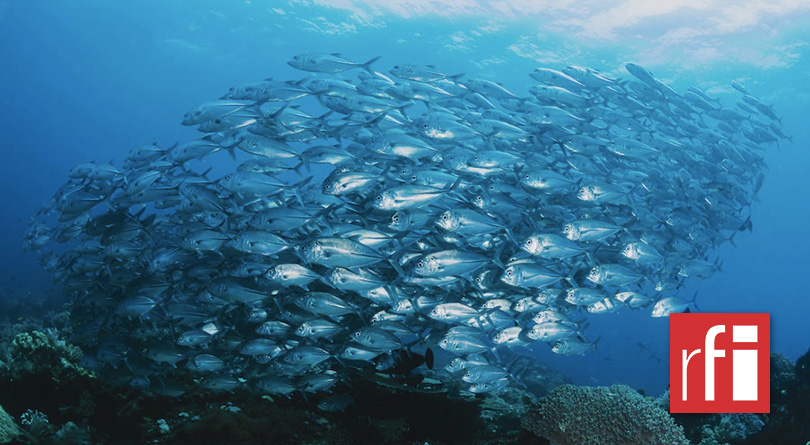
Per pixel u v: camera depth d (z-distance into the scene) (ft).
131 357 25.29
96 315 28.86
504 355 63.98
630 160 42.01
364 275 24.91
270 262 26.73
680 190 45.16
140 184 30.45
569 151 38.27
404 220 26.84
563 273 28.48
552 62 158.40
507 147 37.55
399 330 26.07
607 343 138.82
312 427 26.40
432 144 31.83
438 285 27.35
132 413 25.84
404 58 178.91
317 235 27.27
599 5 133.28
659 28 138.51
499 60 165.89
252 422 23.77
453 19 150.82
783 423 27.09
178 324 26.99
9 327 53.67
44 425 25.59
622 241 34.99
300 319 25.96
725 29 138.31
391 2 151.33
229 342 26.66
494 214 30.71
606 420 24.36
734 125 59.72
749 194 60.23
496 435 28.84
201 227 29.86
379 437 26.08
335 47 186.70
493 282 29.60
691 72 155.22
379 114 34.14
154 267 29.78
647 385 106.01
